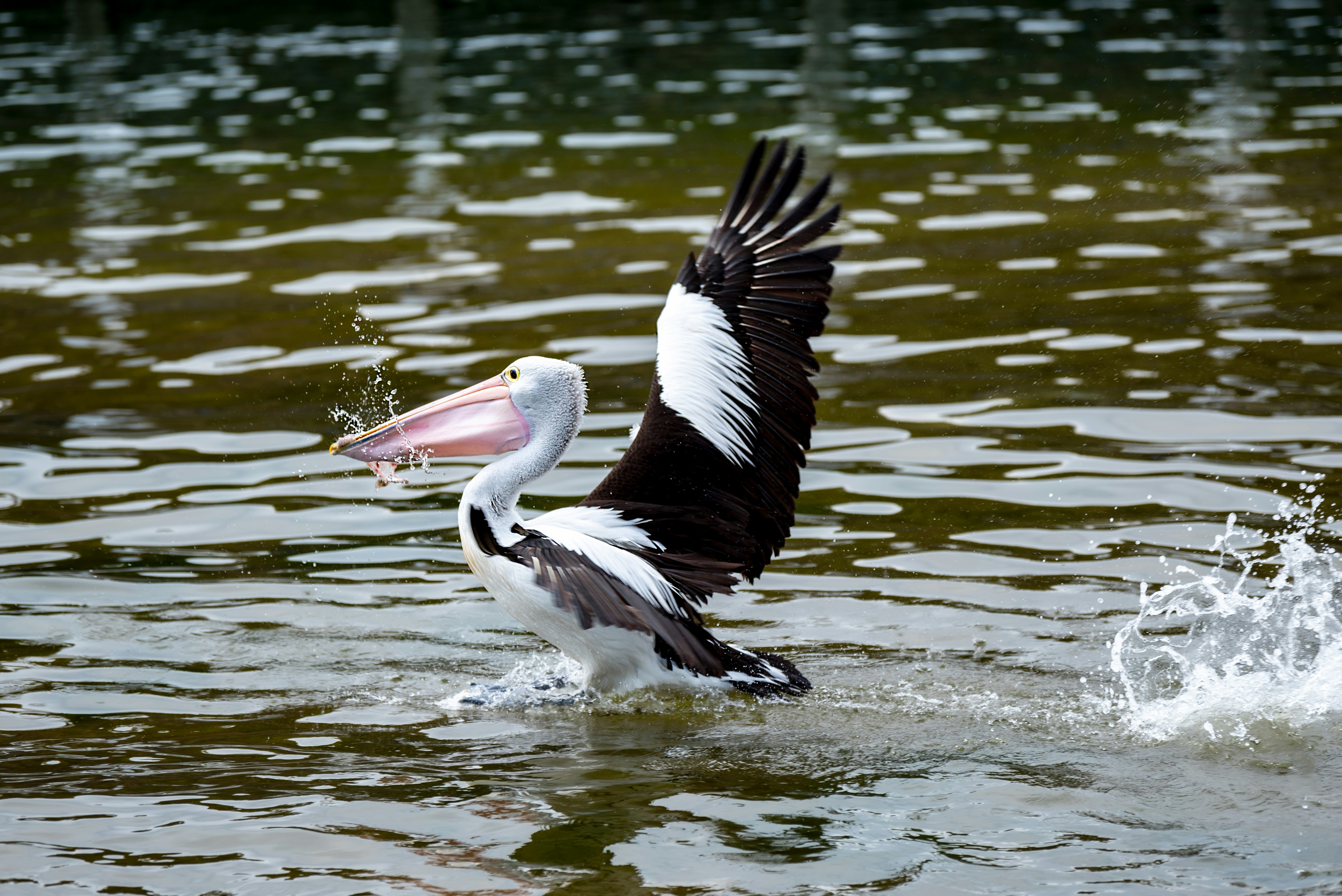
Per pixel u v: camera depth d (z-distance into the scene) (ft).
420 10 139.44
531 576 27.84
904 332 50.42
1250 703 26.91
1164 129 81.66
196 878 20.99
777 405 29.99
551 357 46.09
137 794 23.82
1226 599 30.83
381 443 30.60
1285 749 25.12
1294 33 113.29
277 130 89.25
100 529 36.11
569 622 28.07
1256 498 35.65
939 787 24.00
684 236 63.26
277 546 35.45
